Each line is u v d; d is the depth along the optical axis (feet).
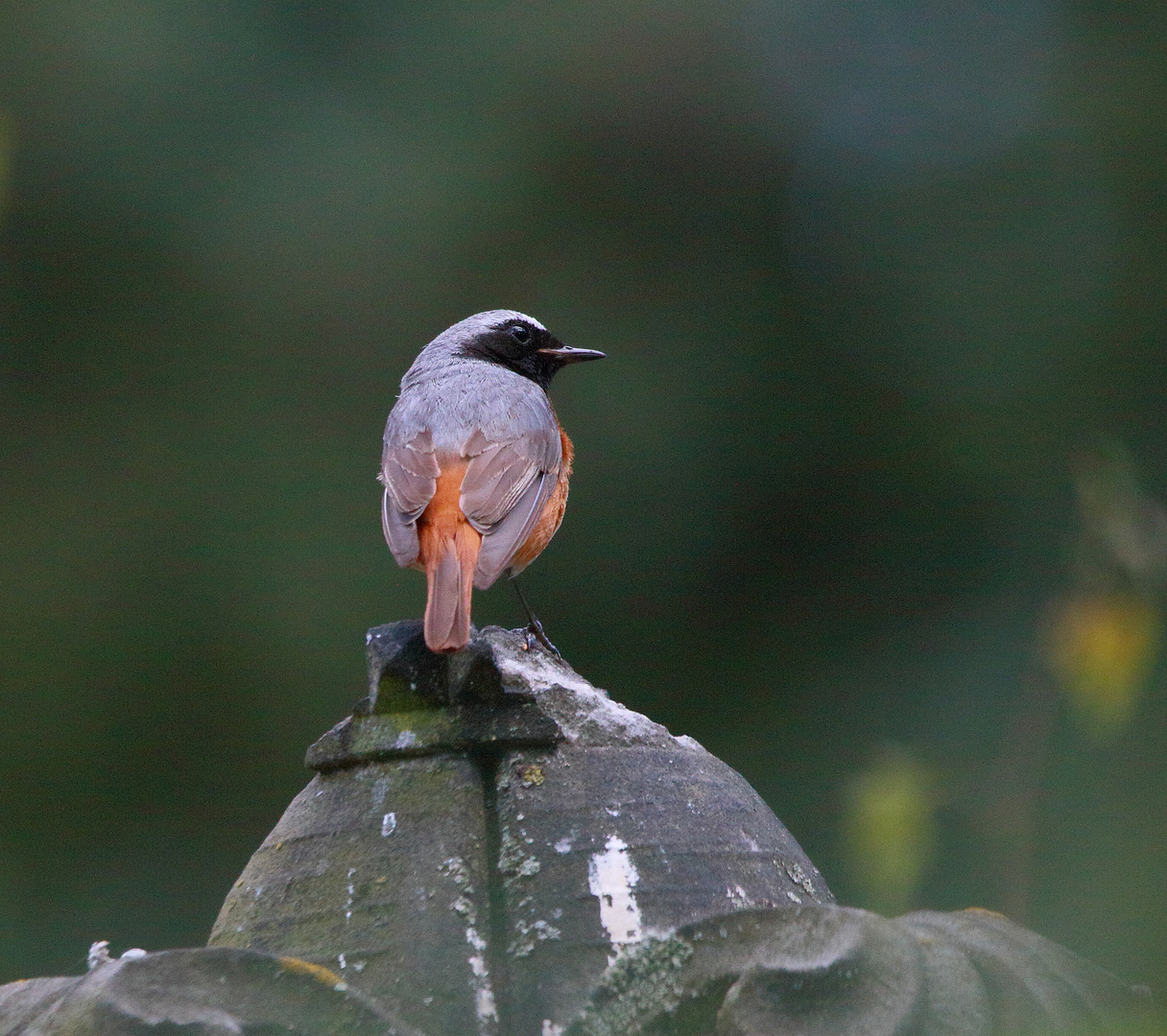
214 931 12.01
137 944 40.63
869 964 9.82
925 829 28.37
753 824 12.17
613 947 10.96
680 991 10.18
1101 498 31.14
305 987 10.00
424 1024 10.75
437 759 11.87
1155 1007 10.43
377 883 11.41
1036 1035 9.97
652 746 12.21
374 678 12.20
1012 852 30.60
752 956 10.19
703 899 11.29
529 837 11.43
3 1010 10.44
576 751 11.94
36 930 40.81
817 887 12.42
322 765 12.35
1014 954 10.37
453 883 11.25
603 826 11.48
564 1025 10.69
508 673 12.01
